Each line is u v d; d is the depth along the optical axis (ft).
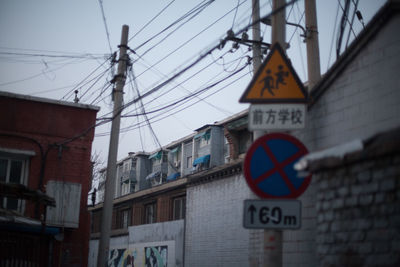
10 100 47.83
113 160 41.16
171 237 68.80
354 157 17.56
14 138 47.16
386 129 18.29
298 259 24.53
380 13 20.15
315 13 36.11
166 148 134.10
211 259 56.54
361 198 17.56
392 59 19.61
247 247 49.73
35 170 47.24
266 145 17.12
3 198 44.68
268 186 16.81
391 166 16.31
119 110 42.32
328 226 19.25
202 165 111.55
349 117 22.02
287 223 16.47
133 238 82.02
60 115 49.75
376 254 16.56
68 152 49.11
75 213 46.24
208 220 58.95
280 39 21.90
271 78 18.40
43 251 43.16
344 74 22.71
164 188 82.02
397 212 15.85
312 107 25.03
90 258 100.17
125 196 96.89
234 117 74.59
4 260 37.29
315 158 17.78
